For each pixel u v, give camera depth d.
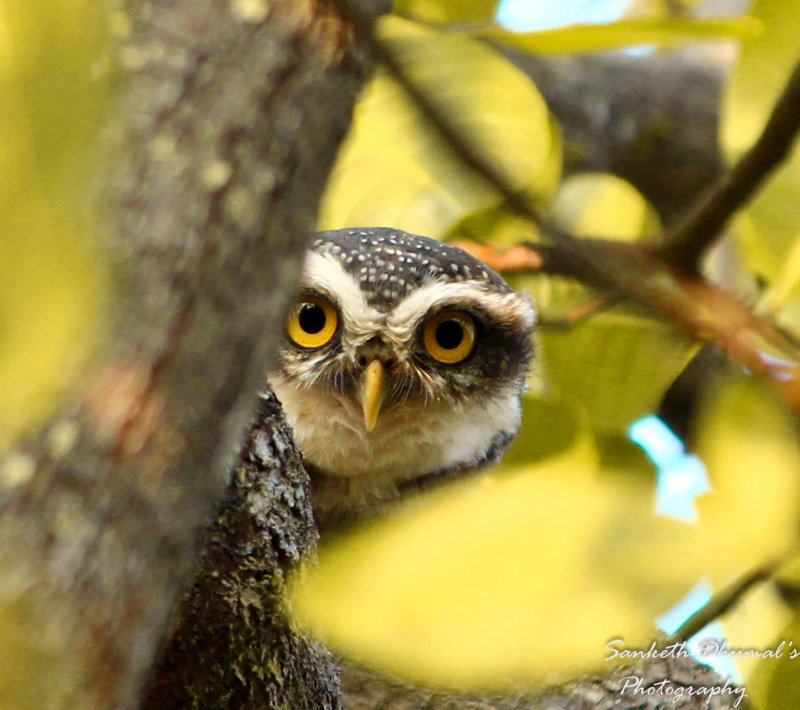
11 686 0.91
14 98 0.81
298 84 1.14
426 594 1.00
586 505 1.09
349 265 3.44
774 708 1.66
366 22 1.17
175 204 1.02
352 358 3.38
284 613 2.03
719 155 4.41
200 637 2.06
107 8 0.91
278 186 1.11
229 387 1.04
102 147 0.87
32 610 0.92
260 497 2.11
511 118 2.40
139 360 0.97
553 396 2.21
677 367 2.38
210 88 1.09
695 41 1.65
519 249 2.73
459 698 2.41
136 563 0.98
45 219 0.81
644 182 4.50
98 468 0.95
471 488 1.26
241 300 1.06
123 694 0.96
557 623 0.99
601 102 4.50
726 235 2.21
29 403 0.84
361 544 1.04
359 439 3.44
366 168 2.61
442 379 3.44
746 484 1.24
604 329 2.44
